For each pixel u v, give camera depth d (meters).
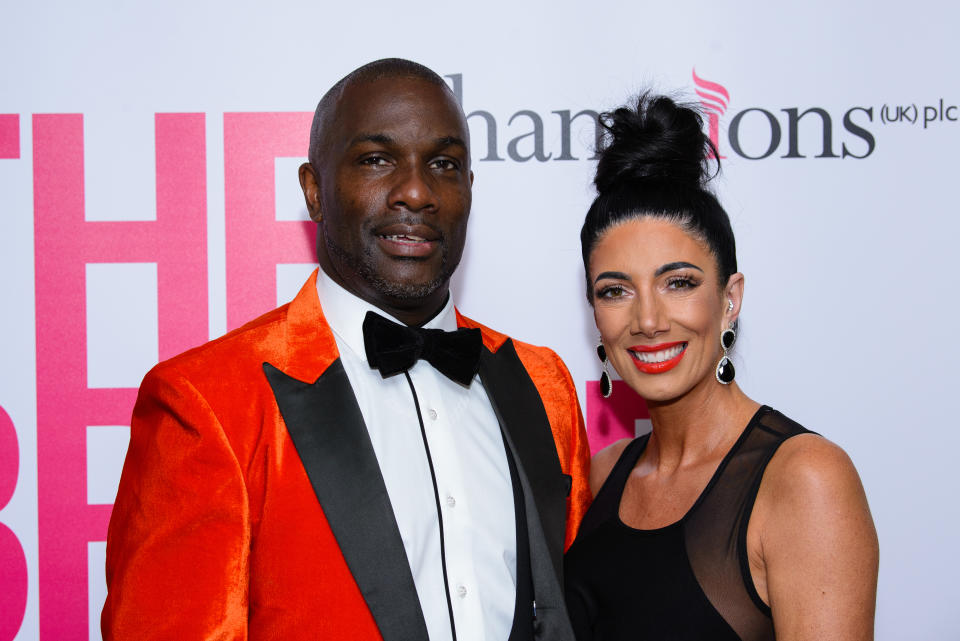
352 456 1.13
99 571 1.74
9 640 1.73
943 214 1.81
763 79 1.79
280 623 1.08
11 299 1.74
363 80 1.25
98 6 1.74
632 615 1.21
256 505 1.11
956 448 1.81
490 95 1.78
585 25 1.78
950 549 1.80
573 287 1.80
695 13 1.78
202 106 1.75
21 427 1.74
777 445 1.19
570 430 1.47
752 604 1.14
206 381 1.13
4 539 1.73
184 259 1.76
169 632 1.03
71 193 1.74
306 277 1.77
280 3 1.75
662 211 1.28
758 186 1.80
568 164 1.79
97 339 1.75
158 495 1.09
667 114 1.32
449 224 1.24
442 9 1.77
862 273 1.81
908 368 1.81
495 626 1.19
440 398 1.28
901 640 1.79
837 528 1.08
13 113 1.73
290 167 1.77
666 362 1.28
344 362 1.25
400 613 1.07
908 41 1.80
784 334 1.80
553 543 1.27
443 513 1.21
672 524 1.23
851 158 1.80
